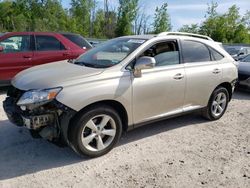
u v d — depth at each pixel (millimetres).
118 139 4477
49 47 8305
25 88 4039
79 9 53156
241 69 8992
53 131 3980
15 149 4480
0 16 52094
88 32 54719
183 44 5320
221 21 52125
